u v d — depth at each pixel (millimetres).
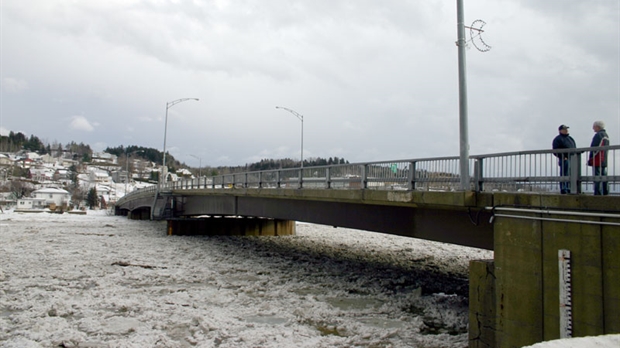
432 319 14742
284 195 24609
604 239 8594
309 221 24281
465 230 14484
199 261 26984
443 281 21203
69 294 17562
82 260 26359
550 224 9555
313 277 22094
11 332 12758
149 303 16016
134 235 44188
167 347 11523
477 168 12391
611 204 8500
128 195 81438
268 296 17750
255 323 13844
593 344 5754
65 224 60312
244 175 32219
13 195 136000
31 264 24625
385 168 17047
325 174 21469
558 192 10133
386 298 17562
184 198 49312
